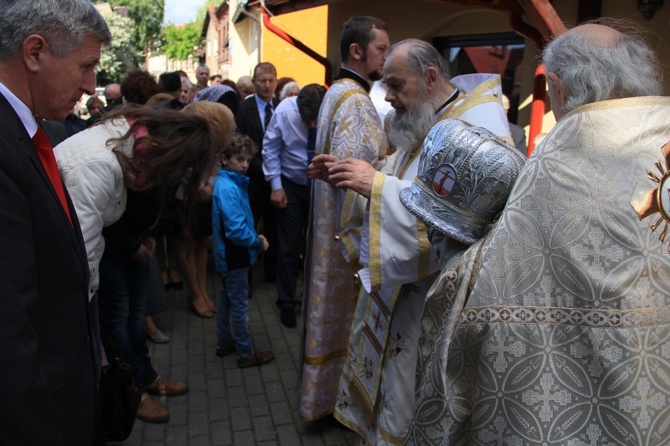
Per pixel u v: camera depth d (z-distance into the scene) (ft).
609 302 3.55
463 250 4.64
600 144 3.67
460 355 4.06
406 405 7.08
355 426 8.32
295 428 9.62
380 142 8.54
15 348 3.39
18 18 4.17
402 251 6.48
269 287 16.49
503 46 15.57
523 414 3.73
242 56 63.57
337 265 9.18
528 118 14.33
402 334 7.08
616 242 3.58
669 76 10.66
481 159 4.39
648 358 3.55
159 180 7.31
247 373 11.43
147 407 9.73
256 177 15.92
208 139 7.72
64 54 4.39
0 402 3.32
